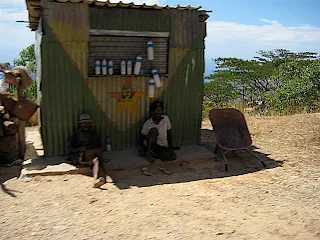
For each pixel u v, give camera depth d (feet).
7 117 20.74
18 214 15.06
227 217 14.88
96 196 16.88
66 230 13.78
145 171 20.25
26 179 18.56
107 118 22.31
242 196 16.99
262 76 88.38
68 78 20.90
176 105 23.81
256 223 14.40
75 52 20.68
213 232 13.66
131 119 22.91
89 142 20.92
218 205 16.01
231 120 23.48
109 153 22.34
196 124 24.68
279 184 18.51
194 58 23.57
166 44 22.88
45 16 19.79
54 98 20.88
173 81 23.38
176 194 17.20
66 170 19.40
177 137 24.34
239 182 18.85
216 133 22.45
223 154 21.31
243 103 47.57
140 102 22.89
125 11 21.39
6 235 13.43
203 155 22.34
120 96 22.26
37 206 15.78
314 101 43.11
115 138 22.82
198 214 15.11
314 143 26.03
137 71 22.17
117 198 16.67
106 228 13.93
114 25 21.24
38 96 25.95
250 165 21.81
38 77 24.39
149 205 15.94
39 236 13.37
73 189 17.62
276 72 78.28
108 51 21.67
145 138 22.36
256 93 89.25
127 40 21.94
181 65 23.36
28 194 16.99
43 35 19.93
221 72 95.04
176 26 22.68
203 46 23.71
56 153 21.62
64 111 21.24
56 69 20.56
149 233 13.57
